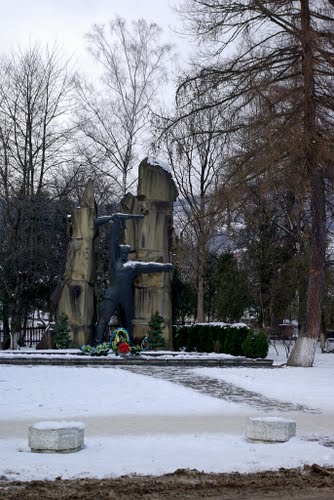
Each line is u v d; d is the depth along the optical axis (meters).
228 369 24.34
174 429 13.02
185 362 25.61
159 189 31.08
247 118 26.23
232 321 42.81
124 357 25.55
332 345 49.16
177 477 9.12
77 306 28.59
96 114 41.94
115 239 29.19
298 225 37.06
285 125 24.05
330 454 10.68
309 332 26.69
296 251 40.44
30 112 36.62
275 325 48.44
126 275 29.03
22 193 35.66
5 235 38.44
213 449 10.92
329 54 24.56
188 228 44.41
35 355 25.36
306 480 9.13
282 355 36.81
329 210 30.69
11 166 36.94
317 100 25.02
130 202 31.14
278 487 8.84
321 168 25.00
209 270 49.47
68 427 10.66
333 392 19.36
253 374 23.09
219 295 42.69
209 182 41.06
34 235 37.62
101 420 14.19
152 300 30.19
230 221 26.50
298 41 25.39
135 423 13.77
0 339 42.34
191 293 45.22
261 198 25.16
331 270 40.59
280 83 25.64
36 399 17.14
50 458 10.15
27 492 8.32
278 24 26.19
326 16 25.88
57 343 28.45
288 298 39.09
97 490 8.45
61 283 29.23
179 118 28.09
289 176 23.95
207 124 32.94
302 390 19.70
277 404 17.06
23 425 13.48
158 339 29.34
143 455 10.41
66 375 21.48
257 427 11.57
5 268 37.91
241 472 9.48
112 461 9.98
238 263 43.16
